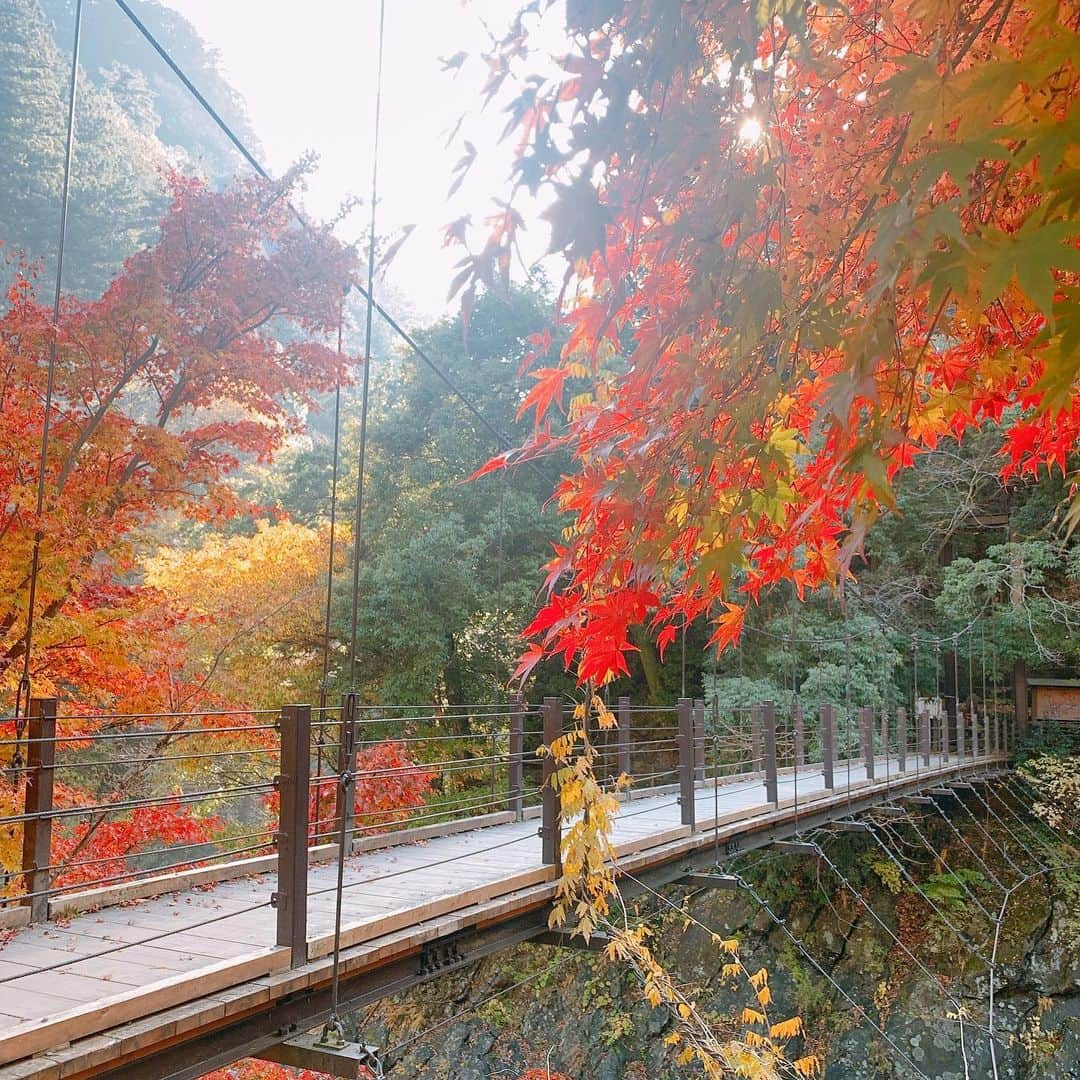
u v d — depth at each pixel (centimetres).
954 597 1277
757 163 136
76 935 317
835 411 100
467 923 344
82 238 1372
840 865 1123
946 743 1230
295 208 754
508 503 1202
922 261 98
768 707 725
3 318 622
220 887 399
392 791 679
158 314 643
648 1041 888
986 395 178
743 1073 361
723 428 142
